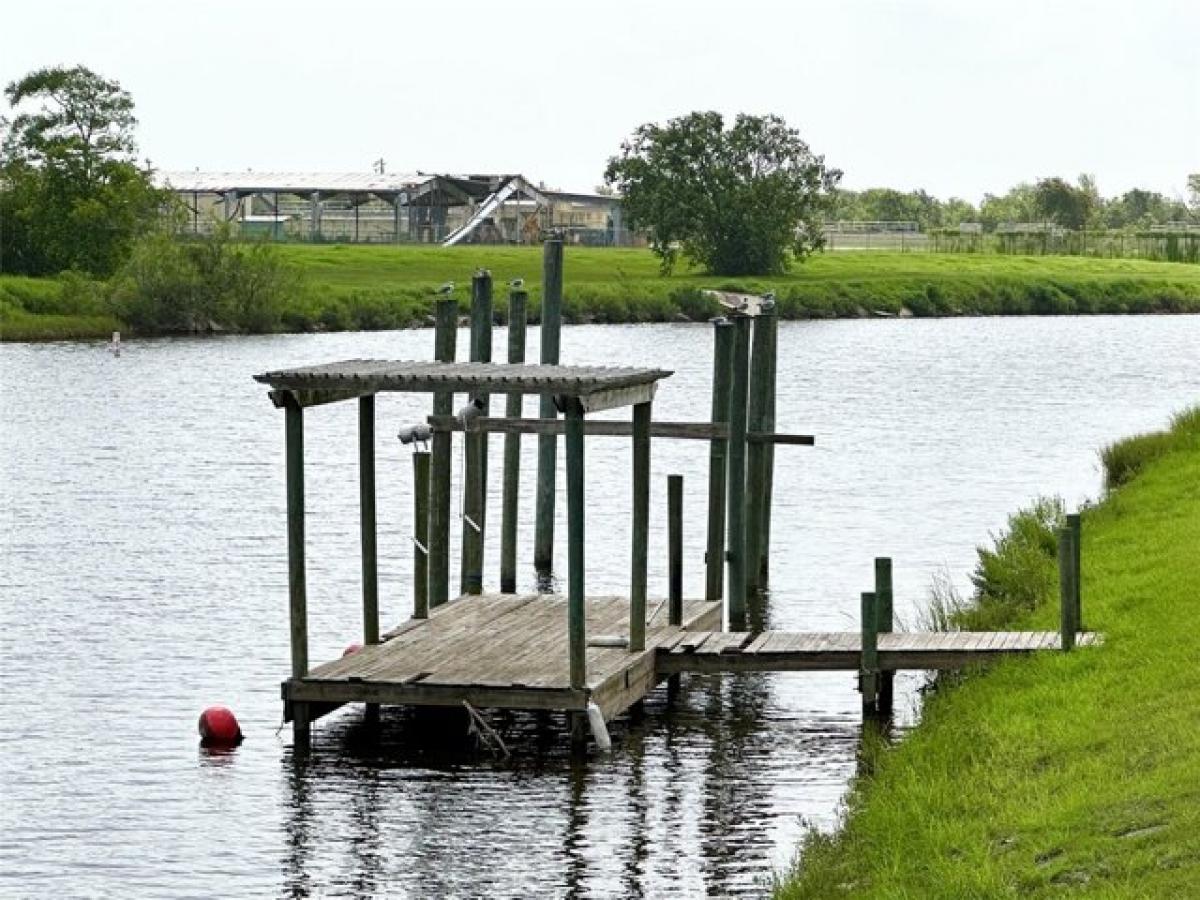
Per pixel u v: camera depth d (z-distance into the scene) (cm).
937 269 17175
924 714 2717
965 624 3259
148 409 7800
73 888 2272
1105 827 1886
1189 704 2248
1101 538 3694
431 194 19800
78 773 2723
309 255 15900
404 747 2834
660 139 16350
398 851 2383
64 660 3416
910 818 2089
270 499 5412
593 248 18938
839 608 3881
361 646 3128
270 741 2880
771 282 15375
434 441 3456
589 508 5269
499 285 14025
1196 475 4322
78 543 4666
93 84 14112
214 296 12312
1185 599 2917
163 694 3170
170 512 5169
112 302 12200
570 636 2741
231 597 3997
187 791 2638
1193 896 1667
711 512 3659
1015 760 2239
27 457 6312
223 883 2284
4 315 11788
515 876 2288
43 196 13912
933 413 7725
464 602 3428
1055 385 9056
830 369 9950
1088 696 2445
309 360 10125
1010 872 1831
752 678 3297
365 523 3062
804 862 2112
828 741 2859
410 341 11581
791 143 16600
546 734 2908
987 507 5175
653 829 2450
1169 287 16275
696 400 8212
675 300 13838
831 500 5309
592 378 2738
